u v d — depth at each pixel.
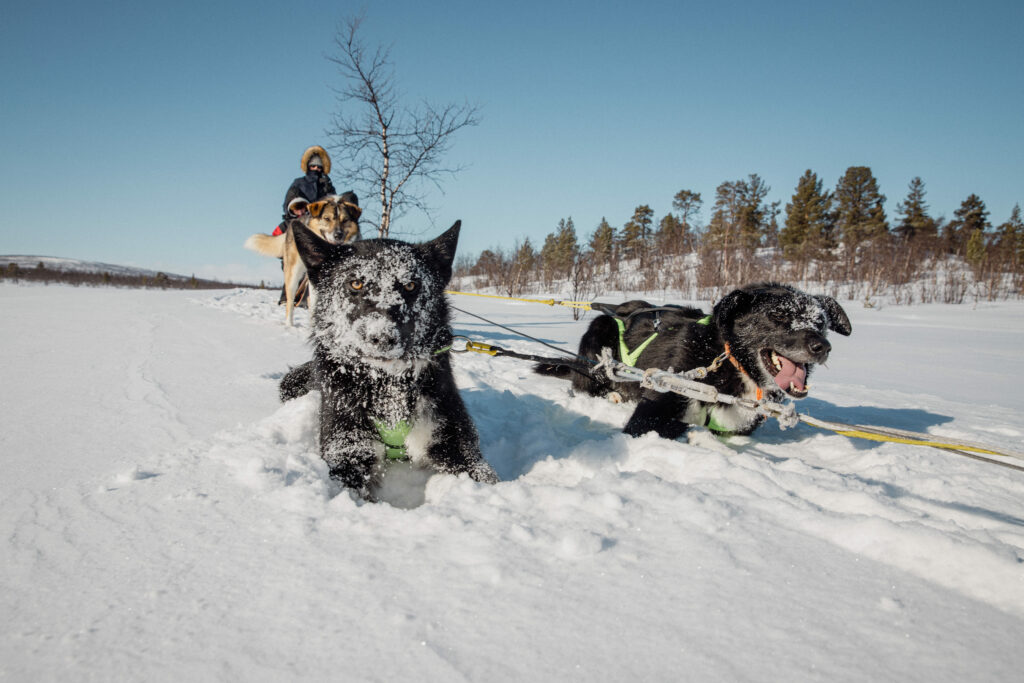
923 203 58.94
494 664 1.42
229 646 1.49
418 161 13.66
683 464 3.04
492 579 1.80
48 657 1.45
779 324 3.72
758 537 2.12
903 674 1.40
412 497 3.02
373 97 13.18
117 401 4.43
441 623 1.58
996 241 46.50
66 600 1.71
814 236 53.66
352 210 10.62
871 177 56.66
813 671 1.41
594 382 5.39
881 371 8.83
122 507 2.35
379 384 3.00
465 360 7.16
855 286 39.75
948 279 39.28
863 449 3.77
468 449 3.08
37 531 2.15
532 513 2.31
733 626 1.59
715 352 4.08
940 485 2.88
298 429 3.45
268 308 12.69
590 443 3.58
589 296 27.23
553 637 1.53
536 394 5.41
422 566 1.89
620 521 2.22
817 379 7.95
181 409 4.22
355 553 1.98
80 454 3.16
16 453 3.17
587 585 1.79
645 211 62.00
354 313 2.88
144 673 1.39
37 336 8.12
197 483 2.60
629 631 1.56
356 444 2.94
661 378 3.69
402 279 2.92
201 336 8.28
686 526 2.18
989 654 1.49
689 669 1.41
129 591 1.75
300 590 1.75
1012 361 10.12
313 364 3.61
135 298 16.41
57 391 4.77
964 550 1.88
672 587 1.78
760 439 4.25
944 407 5.67
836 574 1.88
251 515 2.27
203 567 1.89
